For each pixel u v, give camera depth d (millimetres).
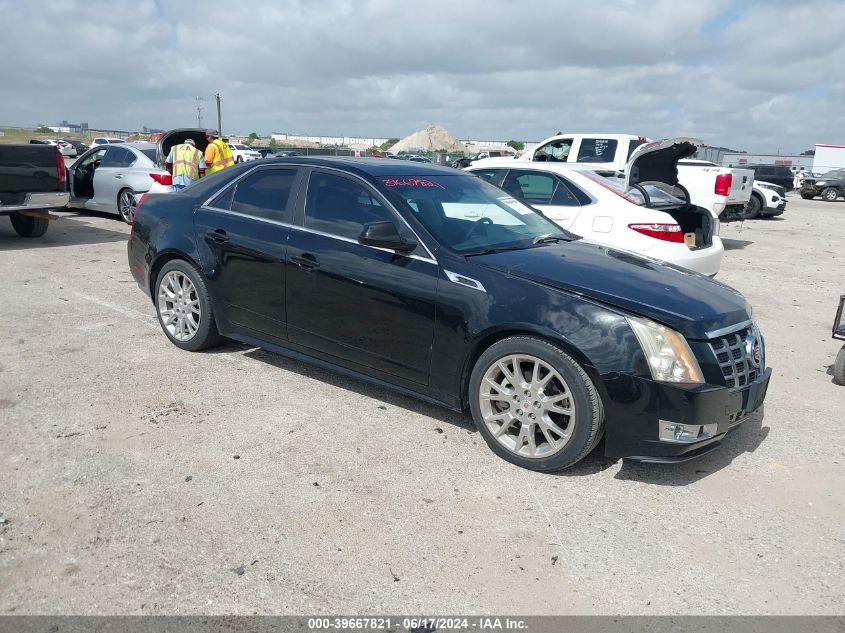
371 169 4742
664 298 3760
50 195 10180
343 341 4566
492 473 3834
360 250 4426
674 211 7938
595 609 2775
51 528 3170
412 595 2820
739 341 3820
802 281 9953
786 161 53250
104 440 4043
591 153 13242
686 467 3992
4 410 4387
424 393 4301
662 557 3131
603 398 3596
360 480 3703
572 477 3824
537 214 5297
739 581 2979
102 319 6484
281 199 4949
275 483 3639
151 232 5645
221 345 5785
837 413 4906
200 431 4207
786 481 3865
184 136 12477
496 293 3900
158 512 3330
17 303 6961
